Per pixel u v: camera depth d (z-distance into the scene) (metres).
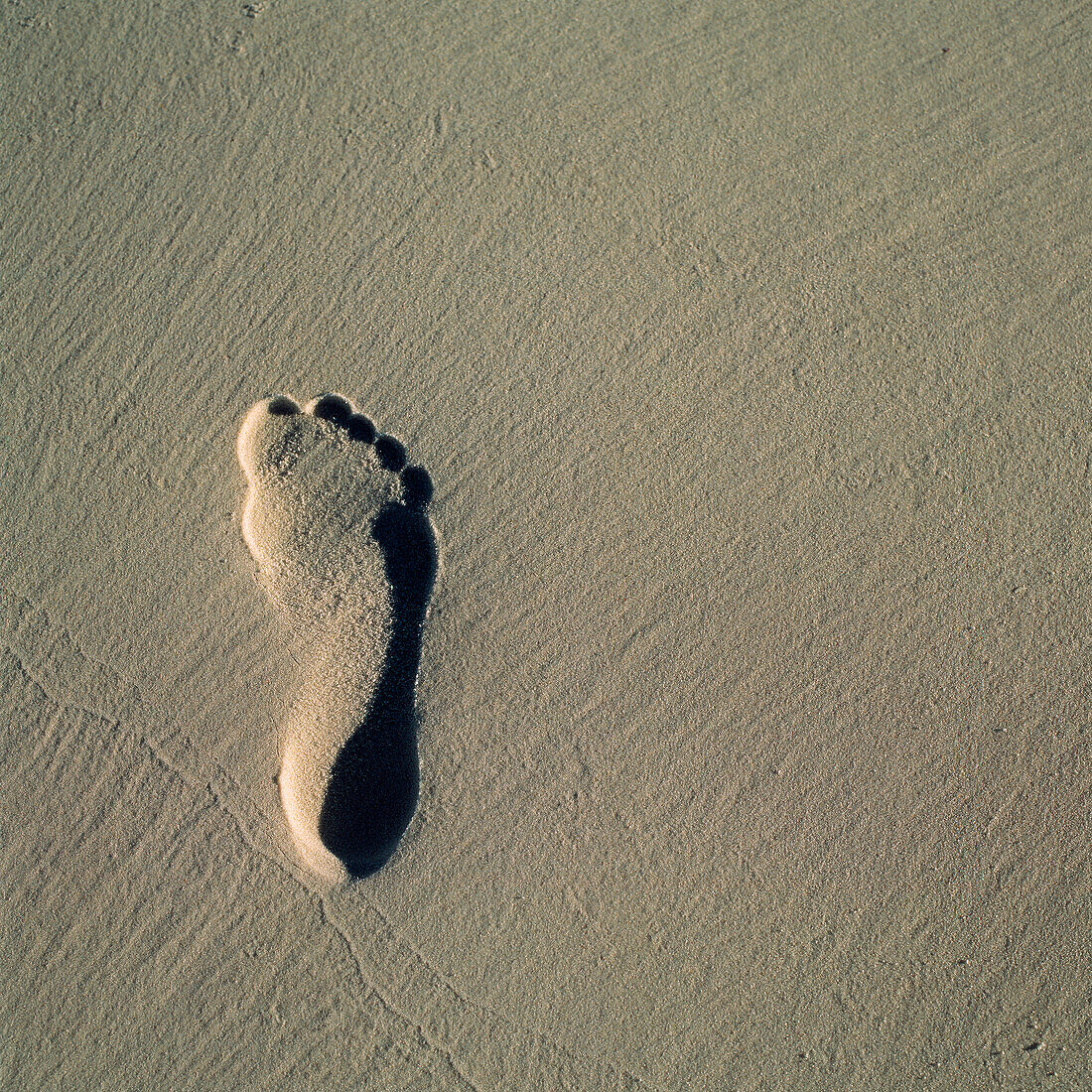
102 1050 1.13
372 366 1.15
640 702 1.14
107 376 1.15
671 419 1.15
